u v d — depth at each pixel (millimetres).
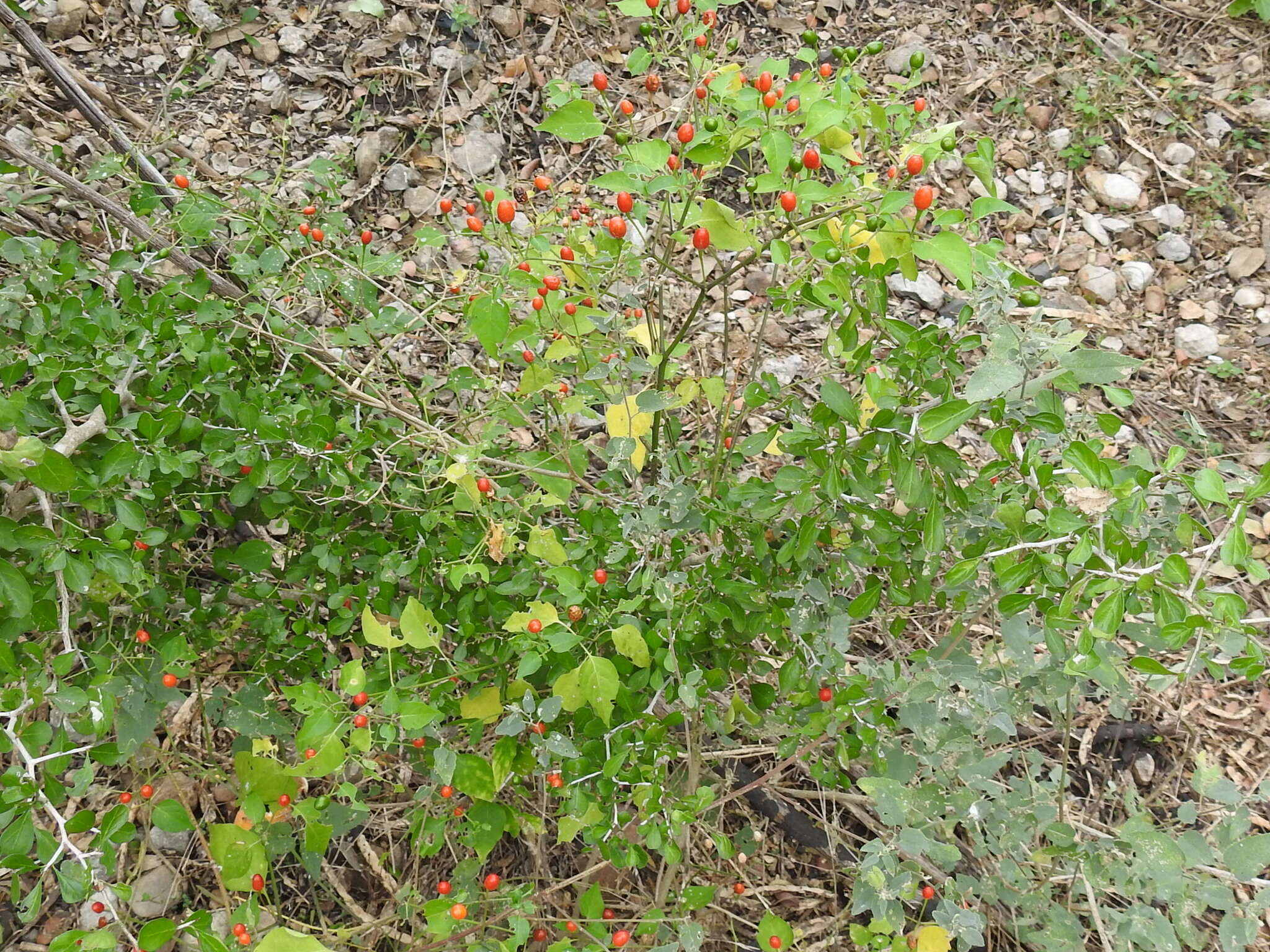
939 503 1543
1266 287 3840
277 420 1849
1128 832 1627
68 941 1350
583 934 1903
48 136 3150
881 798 1673
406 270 3188
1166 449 3309
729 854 1781
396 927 2066
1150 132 4293
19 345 1869
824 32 4457
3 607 1492
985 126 4293
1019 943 2010
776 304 1975
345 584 1996
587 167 3809
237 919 1560
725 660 1956
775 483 1730
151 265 2205
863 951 2133
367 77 3852
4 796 1364
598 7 4273
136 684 1690
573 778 1631
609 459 1868
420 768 2053
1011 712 1944
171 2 3811
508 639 1799
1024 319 3627
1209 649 1650
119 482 1616
